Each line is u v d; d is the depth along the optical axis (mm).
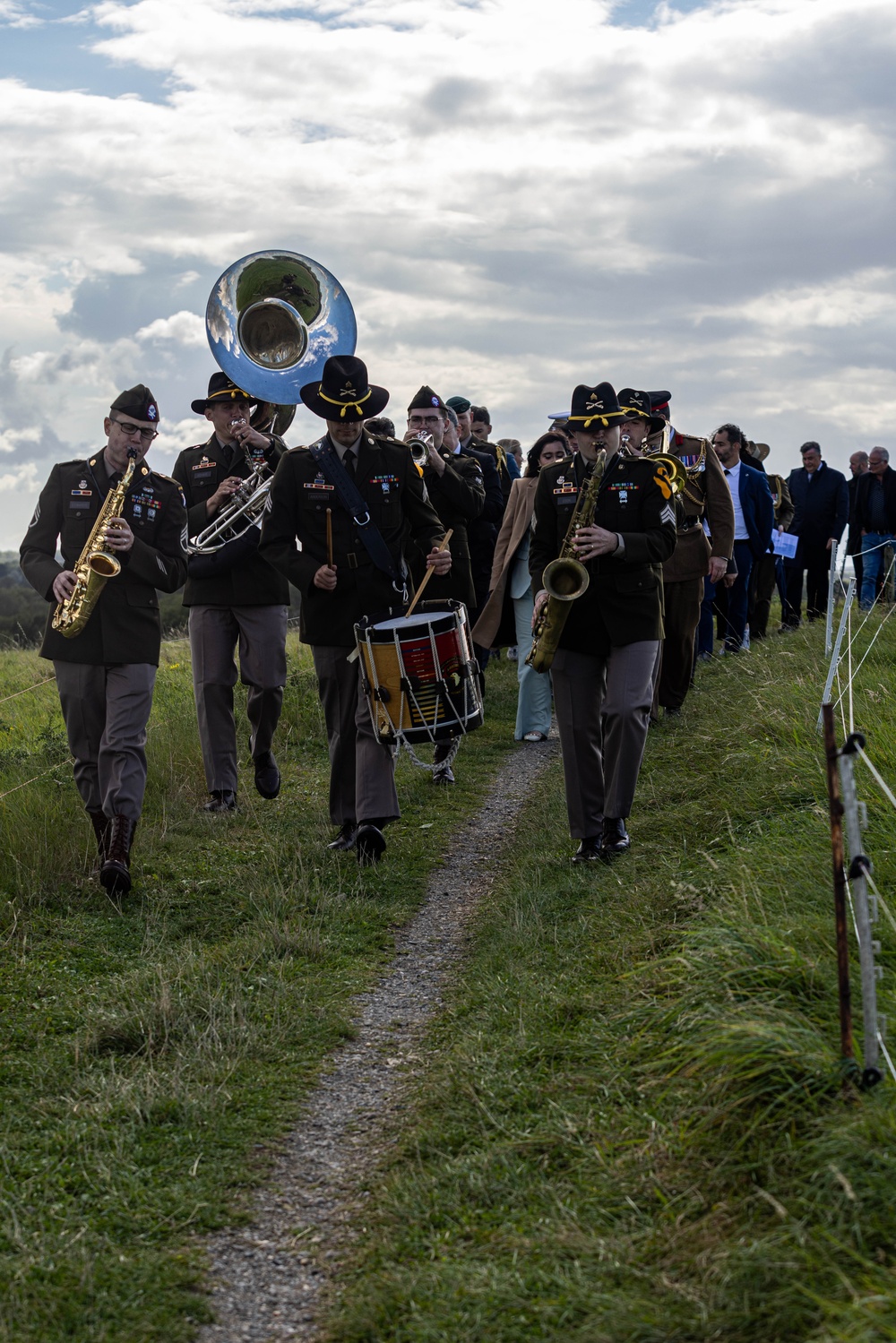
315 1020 4574
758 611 13344
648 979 4258
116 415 6059
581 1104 3613
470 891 6199
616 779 6016
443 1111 3797
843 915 3223
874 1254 2635
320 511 6453
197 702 7629
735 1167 3062
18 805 6922
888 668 8203
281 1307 2988
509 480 12070
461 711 6051
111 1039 4355
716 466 9359
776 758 6348
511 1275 2885
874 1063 3131
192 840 6895
